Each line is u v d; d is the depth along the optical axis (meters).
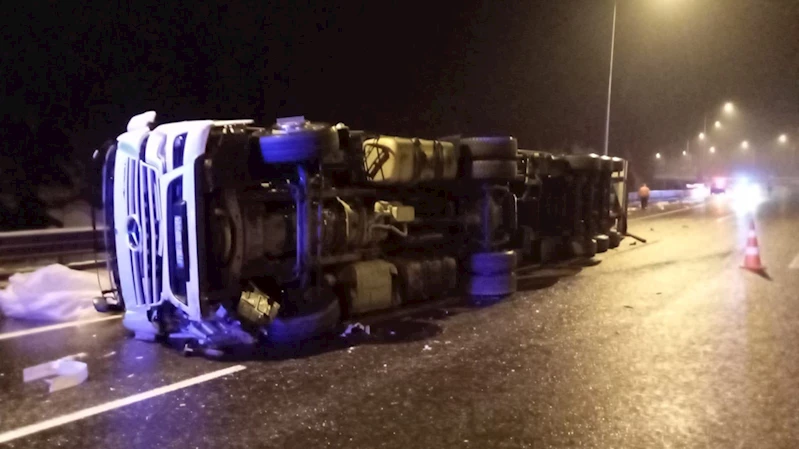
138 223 6.86
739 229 19.97
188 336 6.67
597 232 14.52
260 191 6.91
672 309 8.67
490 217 9.80
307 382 5.67
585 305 8.94
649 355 6.54
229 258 6.61
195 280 6.39
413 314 8.38
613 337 7.24
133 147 6.87
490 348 6.78
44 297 8.13
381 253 8.55
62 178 19.81
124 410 5.01
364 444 4.44
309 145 6.58
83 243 12.19
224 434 4.59
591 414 4.98
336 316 7.17
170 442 4.46
